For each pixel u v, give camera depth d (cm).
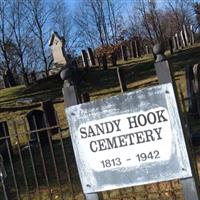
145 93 594
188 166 588
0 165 778
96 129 619
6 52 5169
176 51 3594
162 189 819
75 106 626
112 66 3231
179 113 586
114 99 605
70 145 1248
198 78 1236
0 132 1210
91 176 630
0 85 5122
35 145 1254
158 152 597
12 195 957
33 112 1314
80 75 2580
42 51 5534
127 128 605
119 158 613
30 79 4456
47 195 925
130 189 846
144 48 6088
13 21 5284
